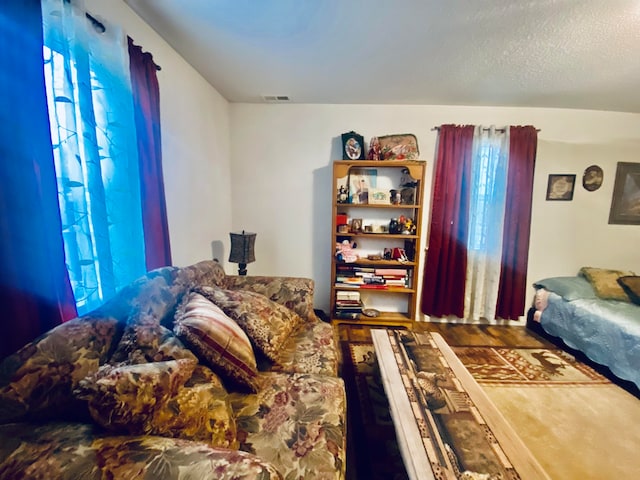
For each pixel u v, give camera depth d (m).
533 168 2.76
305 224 3.09
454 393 1.30
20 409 0.68
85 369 0.81
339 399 1.21
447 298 2.95
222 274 1.93
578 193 2.93
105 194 1.28
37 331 0.94
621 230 2.98
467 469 0.92
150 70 1.53
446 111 2.85
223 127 2.80
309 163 2.99
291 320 1.76
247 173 3.02
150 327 1.02
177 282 1.43
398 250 2.97
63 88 1.03
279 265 3.16
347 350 2.48
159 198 1.62
